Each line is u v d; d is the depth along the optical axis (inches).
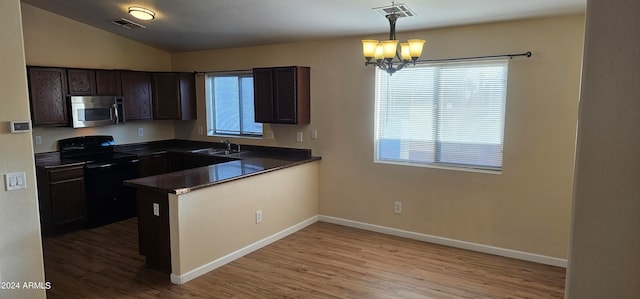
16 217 107.3
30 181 109.3
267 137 225.8
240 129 241.0
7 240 106.0
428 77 177.2
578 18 142.9
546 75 149.9
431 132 179.5
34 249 111.2
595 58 42.0
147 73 235.9
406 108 184.2
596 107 42.3
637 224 41.8
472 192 170.1
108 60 225.6
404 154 187.8
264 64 221.5
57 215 187.5
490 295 132.4
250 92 232.5
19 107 106.0
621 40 40.8
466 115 170.4
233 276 147.1
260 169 173.2
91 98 207.6
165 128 263.0
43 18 197.6
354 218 202.7
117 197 210.4
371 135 191.8
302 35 194.7
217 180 151.0
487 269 152.6
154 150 238.2
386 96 188.5
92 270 151.0
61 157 209.0
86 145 219.3
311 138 210.2
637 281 42.4
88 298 130.1
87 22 210.2
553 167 152.7
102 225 204.7
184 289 137.0
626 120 41.3
